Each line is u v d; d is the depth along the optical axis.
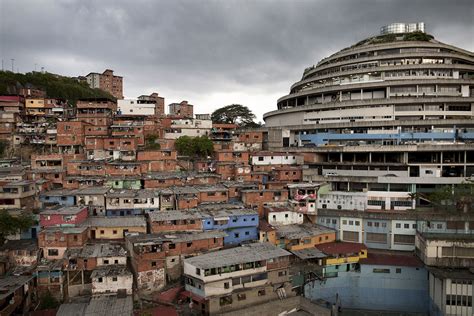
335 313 58.88
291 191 77.56
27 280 49.12
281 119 118.50
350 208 80.12
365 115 96.88
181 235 60.66
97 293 50.81
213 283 51.06
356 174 88.06
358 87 98.38
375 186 83.75
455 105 92.56
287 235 67.31
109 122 109.88
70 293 53.12
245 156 95.19
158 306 50.44
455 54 98.62
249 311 51.00
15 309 46.50
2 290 45.34
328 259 64.44
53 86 142.62
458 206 73.81
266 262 55.19
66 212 61.41
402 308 64.12
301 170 87.25
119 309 45.44
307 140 101.56
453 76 96.38
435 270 58.44
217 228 64.94
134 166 85.06
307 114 108.19
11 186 65.12
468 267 59.50
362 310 64.94
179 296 53.31
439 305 56.81
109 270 52.41
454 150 83.19
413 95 95.38
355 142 94.31
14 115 114.12
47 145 107.38
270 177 88.75
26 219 60.28
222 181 86.56
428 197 79.25
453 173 85.06
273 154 94.44
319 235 69.81
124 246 59.88
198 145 102.75
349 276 65.88
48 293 52.16
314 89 106.50
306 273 61.97
